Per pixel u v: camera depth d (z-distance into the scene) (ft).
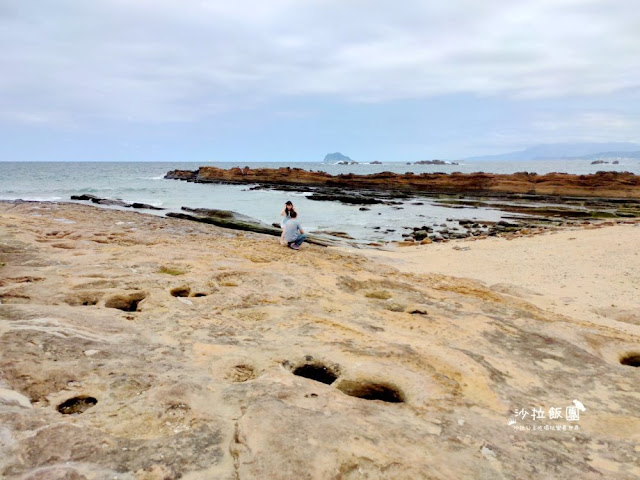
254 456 10.36
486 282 40.63
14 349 15.10
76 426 11.20
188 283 26.78
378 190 172.45
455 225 90.22
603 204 126.00
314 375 17.04
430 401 14.38
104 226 56.70
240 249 42.09
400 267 46.57
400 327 22.36
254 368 16.37
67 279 25.84
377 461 10.44
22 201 100.01
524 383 16.76
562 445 12.44
